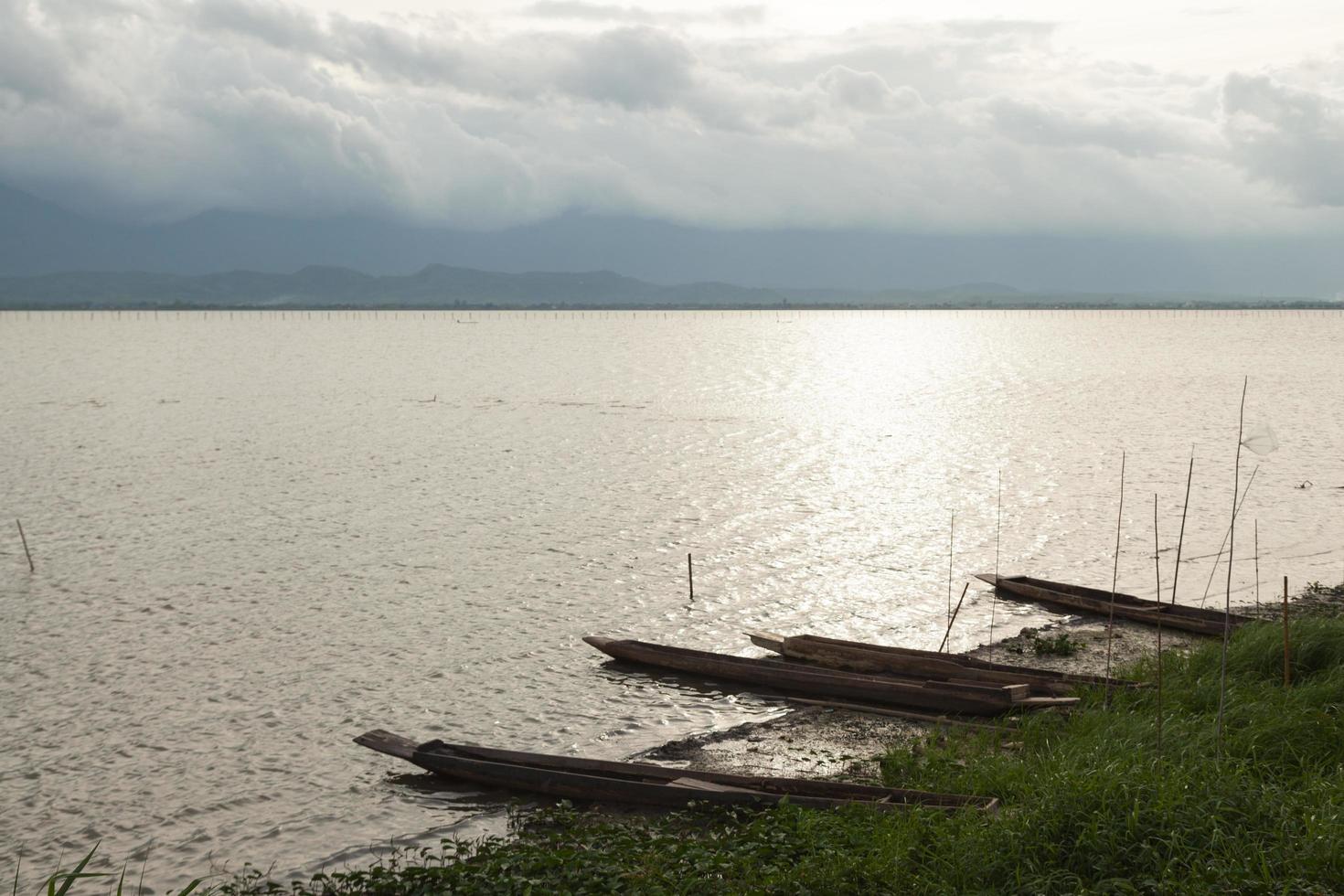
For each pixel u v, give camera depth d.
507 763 18.58
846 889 12.16
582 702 23.25
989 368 134.38
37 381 106.75
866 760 18.84
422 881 13.59
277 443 63.62
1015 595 31.55
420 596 31.66
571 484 50.44
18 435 66.50
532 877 13.19
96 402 86.75
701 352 174.00
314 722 22.22
